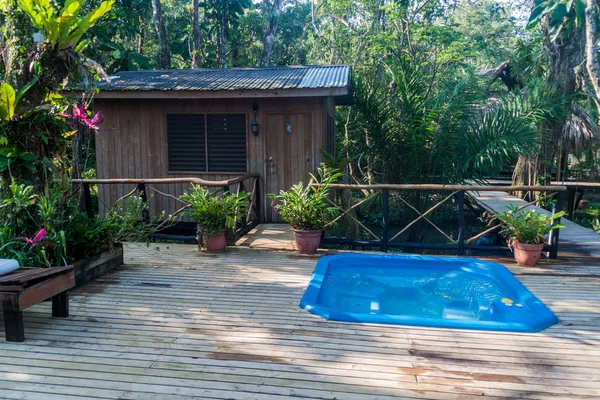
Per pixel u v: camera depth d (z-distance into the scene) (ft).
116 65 38.17
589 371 9.25
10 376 8.91
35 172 14.66
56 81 14.46
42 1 13.11
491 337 10.91
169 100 24.88
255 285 14.74
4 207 13.93
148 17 53.36
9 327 10.40
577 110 35.47
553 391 8.48
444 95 29.04
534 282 15.20
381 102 29.07
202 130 24.81
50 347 10.19
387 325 11.61
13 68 13.79
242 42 67.26
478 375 9.05
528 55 40.86
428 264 17.70
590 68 23.85
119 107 25.31
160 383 8.64
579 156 38.58
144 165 25.46
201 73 28.25
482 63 68.90
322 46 53.98
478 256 18.57
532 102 27.27
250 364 9.43
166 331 11.10
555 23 31.42
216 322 11.69
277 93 22.00
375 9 48.65
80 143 34.60
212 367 9.28
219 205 18.60
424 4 42.09
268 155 24.35
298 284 14.87
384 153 29.76
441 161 27.66
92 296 13.61
